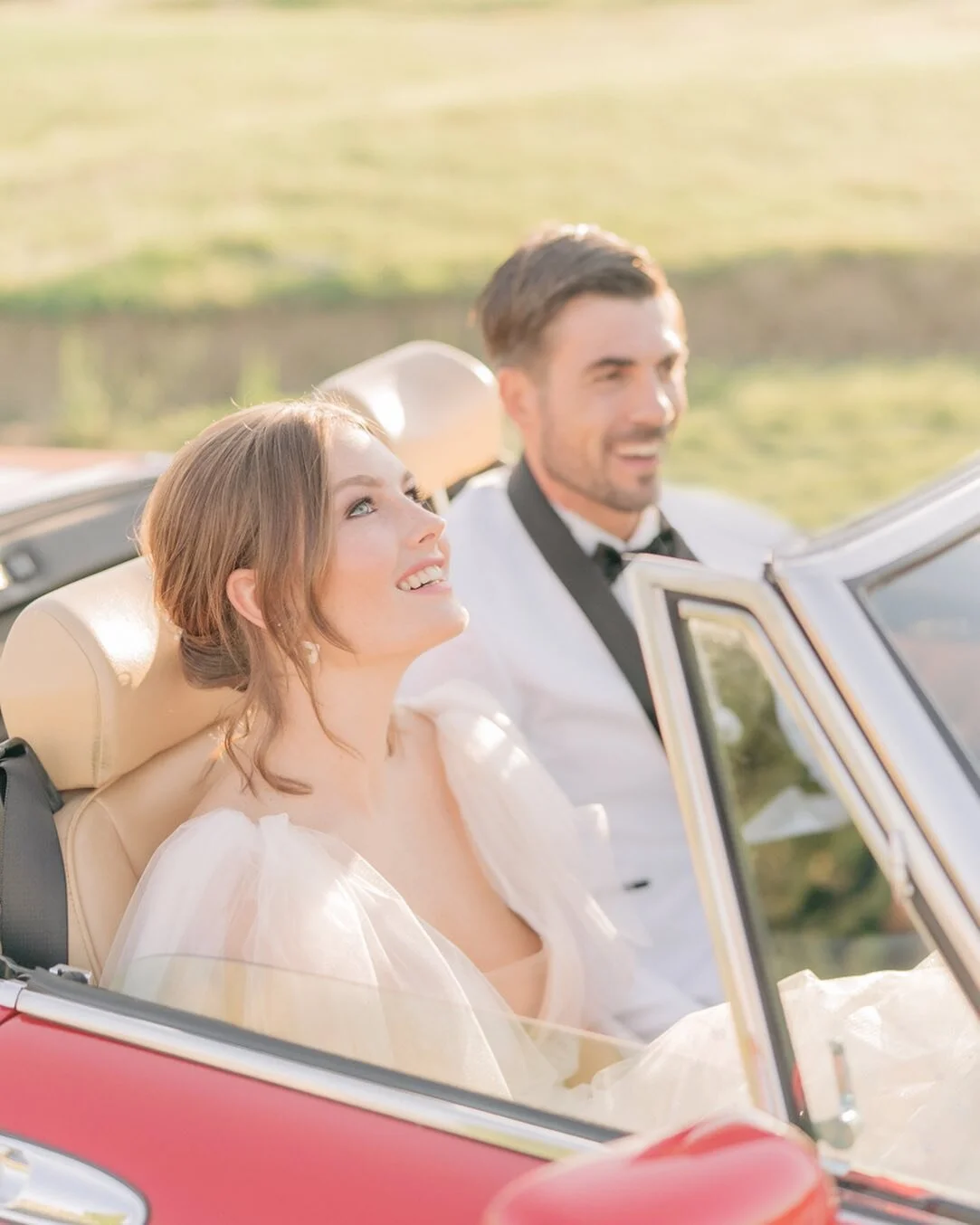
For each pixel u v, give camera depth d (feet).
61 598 6.57
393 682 6.75
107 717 6.46
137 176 61.26
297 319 43.62
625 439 9.20
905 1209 4.27
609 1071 5.92
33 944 6.16
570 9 103.30
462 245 49.65
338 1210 4.78
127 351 41.91
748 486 28.02
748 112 66.95
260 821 6.40
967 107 65.46
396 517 6.55
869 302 43.27
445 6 107.86
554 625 9.20
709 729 4.49
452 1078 5.72
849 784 4.15
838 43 83.20
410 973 6.39
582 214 52.80
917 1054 5.19
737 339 41.83
